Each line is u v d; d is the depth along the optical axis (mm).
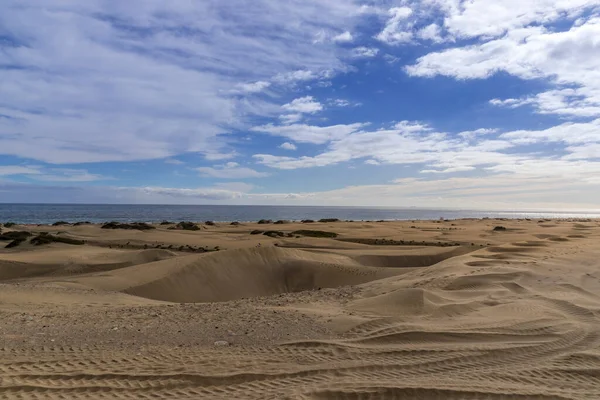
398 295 10094
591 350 6531
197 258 21078
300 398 4680
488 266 15875
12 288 14141
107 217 96688
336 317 8539
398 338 7031
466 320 8258
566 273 13977
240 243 35531
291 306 10352
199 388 5016
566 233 40219
